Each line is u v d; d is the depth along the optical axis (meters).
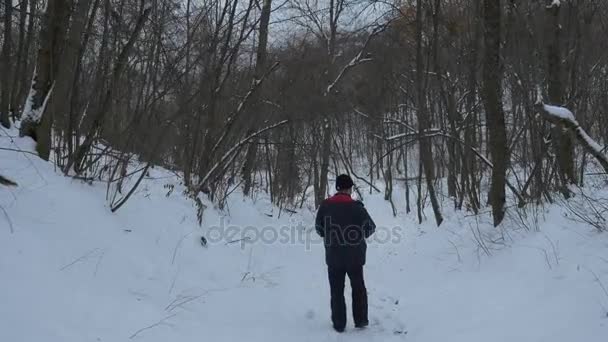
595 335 3.98
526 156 11.30
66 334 3.68
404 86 19.23
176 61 7.40
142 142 7.35
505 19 10.87
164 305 4.84
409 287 7.31
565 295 4.79
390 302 6.64
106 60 6.76
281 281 6.82
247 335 4.88
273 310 5.78
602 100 10.20
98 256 4.96
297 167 14.16
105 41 6.72
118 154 6.86
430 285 7.07
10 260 4.12
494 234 7.53
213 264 6.39
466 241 7.96
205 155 9.07
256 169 13.09
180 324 4.59
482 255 7.11
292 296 6.43
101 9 7.21
